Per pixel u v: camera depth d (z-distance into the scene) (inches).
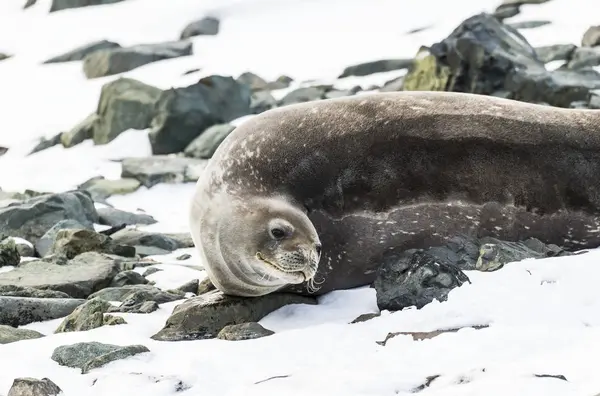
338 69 3137.3
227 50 3467.0
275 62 3297.2
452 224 1063.0
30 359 844.0
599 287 848.9
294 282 991.0
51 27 3966.5
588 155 1069.1
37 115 3031.5
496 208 1059.3
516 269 908.0
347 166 1056.2
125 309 1045.8
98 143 2746.1
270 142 1058.1
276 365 786.8
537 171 1061.8
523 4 3425.2
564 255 1005.8
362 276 1082.1
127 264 1318.9
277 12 3799.2
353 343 816.3
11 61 3639.3
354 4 3772.1
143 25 3848.4
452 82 2433.6
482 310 831.7
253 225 1002.7
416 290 925.8
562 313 815.1
